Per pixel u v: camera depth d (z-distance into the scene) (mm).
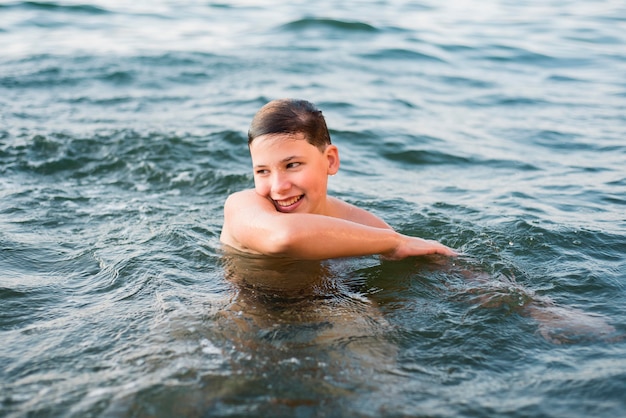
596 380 2203
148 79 8562
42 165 5090
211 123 6480
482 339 2494
